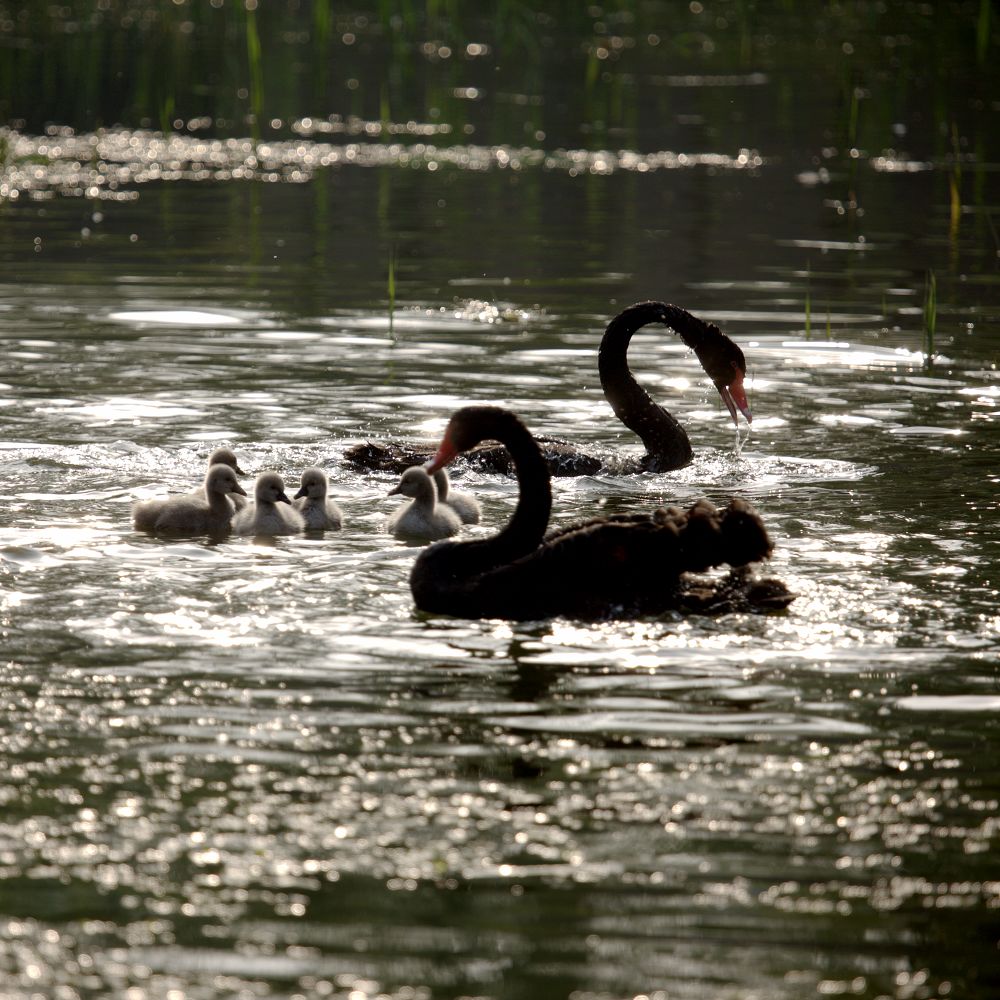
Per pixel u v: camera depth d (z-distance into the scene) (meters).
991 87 46.28
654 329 22.72
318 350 20.69
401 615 11.14
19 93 44.97
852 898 7.41
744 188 34.22
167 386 18.53
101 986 6.68
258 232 29.33
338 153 38.94
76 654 10.27
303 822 8.07
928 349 20.92
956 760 8.81
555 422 17.48
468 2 63.81
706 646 10.51
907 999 6.65
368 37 57.44
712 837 7.96
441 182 35.28
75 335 21.19
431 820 8.10
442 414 17.59
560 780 8.55
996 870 7.65
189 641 10.54
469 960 6.86
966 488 14.66
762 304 24.06
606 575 11.23
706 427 17.45
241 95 46.31
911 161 37.03
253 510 13.53
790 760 8.80
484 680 9.90
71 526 13.27
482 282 25.44
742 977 6.77
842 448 16.36
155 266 26.05
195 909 7.27
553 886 7.48
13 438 16.06
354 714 9.38
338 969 6.80
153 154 38.44
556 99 46.31
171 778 8.53
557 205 32.59
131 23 58.34
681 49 55.03
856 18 60.41
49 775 8.55
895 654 10.37
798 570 12.11
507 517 14.20
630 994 6.64
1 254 26.84
